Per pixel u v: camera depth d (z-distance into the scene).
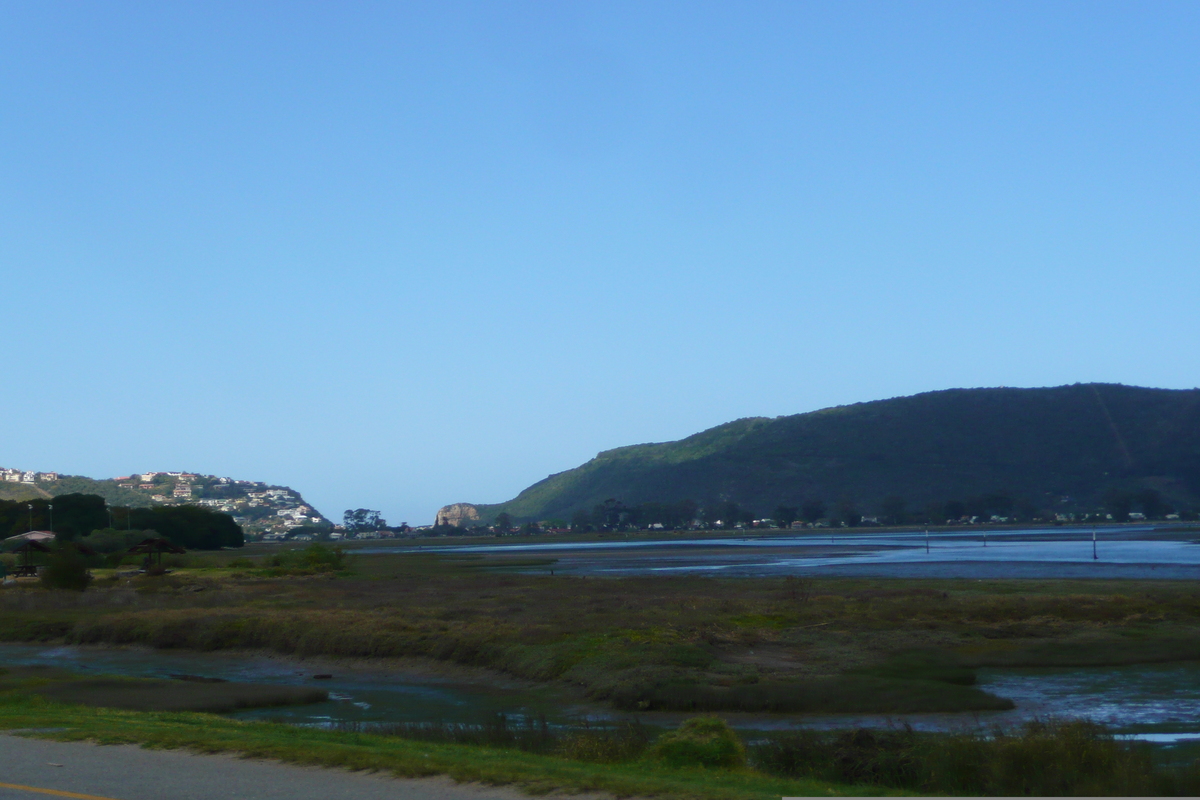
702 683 28.03
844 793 12.83
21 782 11.95
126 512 185.00
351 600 58.31
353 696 29.61
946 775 15.17
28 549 86.81
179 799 11.03
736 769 15.70
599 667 30.36
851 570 92.31
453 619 44.09
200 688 29.14
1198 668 31.52
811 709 25.84
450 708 27.30
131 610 53.72
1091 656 33.22
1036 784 14.55
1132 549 134.75
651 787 11.71
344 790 11.56
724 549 170.88
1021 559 108.50
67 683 29.39
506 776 12.20
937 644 35.88
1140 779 14.48
